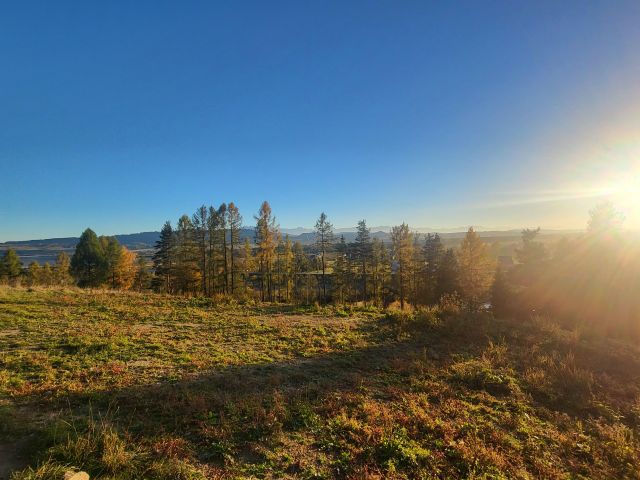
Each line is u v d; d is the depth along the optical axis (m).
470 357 10.52
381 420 6.31
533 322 15.66
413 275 49.22
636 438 6.52
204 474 4.60
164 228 48.06
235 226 43.47
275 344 10.84
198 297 19.64
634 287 20.91
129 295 19.08
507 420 6.80
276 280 50.56
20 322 11.52
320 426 5.98
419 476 4.88
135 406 6.27
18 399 6.23
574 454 5.90
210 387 7.30
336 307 17.89
